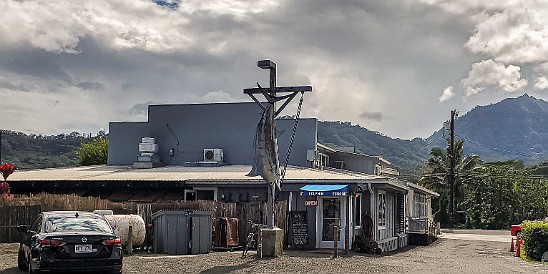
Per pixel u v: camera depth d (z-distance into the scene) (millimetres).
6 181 28984
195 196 28312
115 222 20656
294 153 34125
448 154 70062
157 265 17625
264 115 20641
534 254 25312
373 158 39406
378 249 25094
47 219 14398
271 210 21016
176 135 36500
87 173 31469
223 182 27391
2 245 22281
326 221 25484
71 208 23781
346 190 24172
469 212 67812
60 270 13328
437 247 33531
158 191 29203
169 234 21266
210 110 36250
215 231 23156
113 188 29422
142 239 21531
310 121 34219
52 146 119625
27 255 14688
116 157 37344
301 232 24938
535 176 71500
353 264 19422
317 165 34969
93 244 13625
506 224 65938
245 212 24781
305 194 24375
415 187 37438
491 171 69250
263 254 20500
